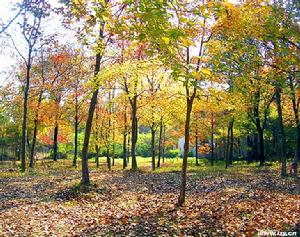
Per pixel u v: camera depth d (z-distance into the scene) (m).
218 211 11.52
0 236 8.80
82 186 16.17
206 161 48.91
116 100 29.78
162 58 9.16
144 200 14.13
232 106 18.61
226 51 10.99
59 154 57.38
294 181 19.47
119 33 7.47
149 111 31.42
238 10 10.07
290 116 32.72
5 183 19.41
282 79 10.80
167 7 6.66
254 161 41.25
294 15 9.69
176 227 9.66
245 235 8.64
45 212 11.78
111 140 35.75
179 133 40.41
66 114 38.22
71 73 34.75
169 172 27.48
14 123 43.94
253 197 14.07
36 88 36.00
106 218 10.92
